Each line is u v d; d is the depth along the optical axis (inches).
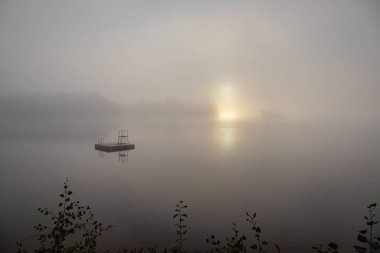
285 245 703.7
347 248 684.7
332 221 882.1
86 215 895.7
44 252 259.9
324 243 713.0
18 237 692.7
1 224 789.2
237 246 212.4
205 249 671.1
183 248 675.4
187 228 817.5
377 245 186.9
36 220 837.2
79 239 649.6
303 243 715.4
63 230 259.4
